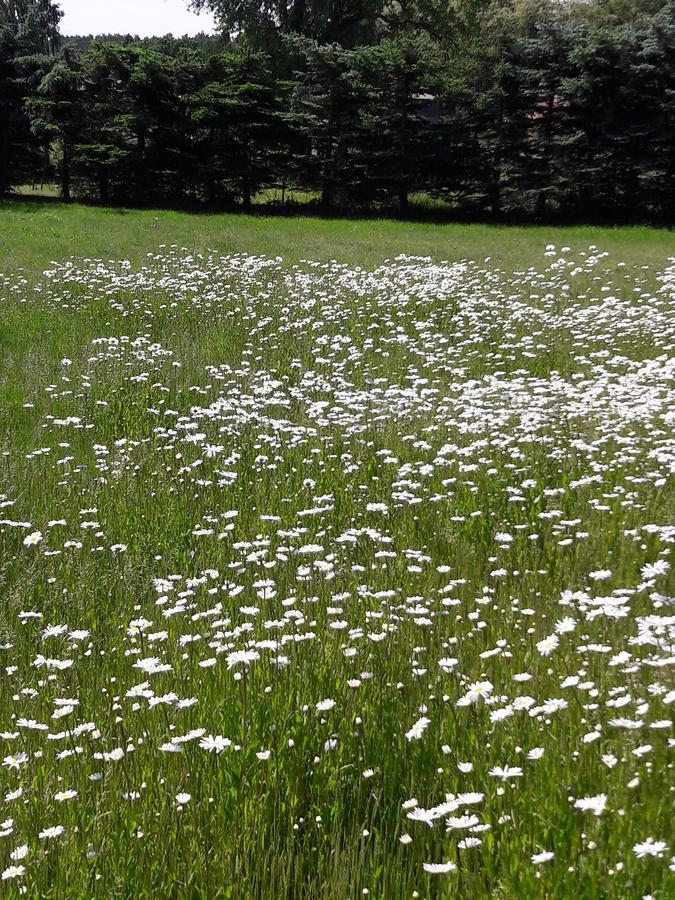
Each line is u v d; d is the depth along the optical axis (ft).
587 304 52.11
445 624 15.67
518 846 9.33
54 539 21.93
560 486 23.63
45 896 9.12
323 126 134.41
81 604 18.22
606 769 10.36
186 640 14.46
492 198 132.67
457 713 12.13
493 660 13.96
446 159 131.75
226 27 163.43
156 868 9.57
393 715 12.09
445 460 24.86
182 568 19.89
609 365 38.65
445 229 107.24
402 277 60.70
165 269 64.59
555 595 16.83
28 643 16.40
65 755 11.39
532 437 26.13
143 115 130.31
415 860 9.73
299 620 14.96
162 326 48.57
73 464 28.12
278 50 157.17
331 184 136.98
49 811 10.55
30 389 36.29
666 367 34.47
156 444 29.68
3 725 12.89
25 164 148.87
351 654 13.64
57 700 12.61
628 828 9.25
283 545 20.79
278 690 12.61
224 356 42.16
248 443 28.76
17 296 54.49
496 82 128.67
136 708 12.71
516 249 81.51
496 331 46.14
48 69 138.92
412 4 167.12
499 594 17.11
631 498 21.71
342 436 28.86
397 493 22.99
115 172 135.23
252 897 9.26
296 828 10.15
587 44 121.49
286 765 11.09
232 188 140.26
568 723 11.41
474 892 8.98
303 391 35.12
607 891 8.49
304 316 50.37
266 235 90.58
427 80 128.16
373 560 19.33
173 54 141.18
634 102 122.62
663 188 120.57
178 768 11.23
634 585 17.13
